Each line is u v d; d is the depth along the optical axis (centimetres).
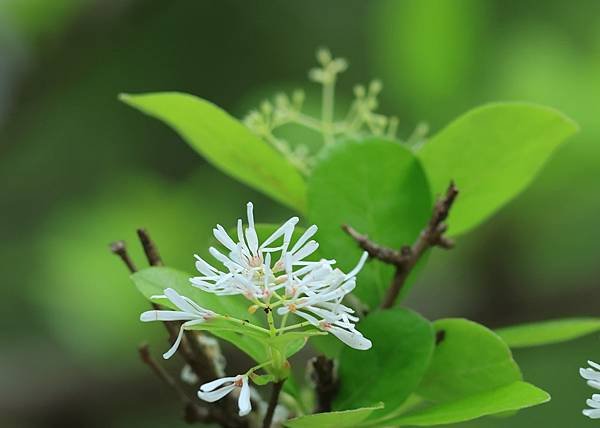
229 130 69
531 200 98
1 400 106
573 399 110
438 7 101
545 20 104
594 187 98
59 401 107
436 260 103
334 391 64
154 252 64
